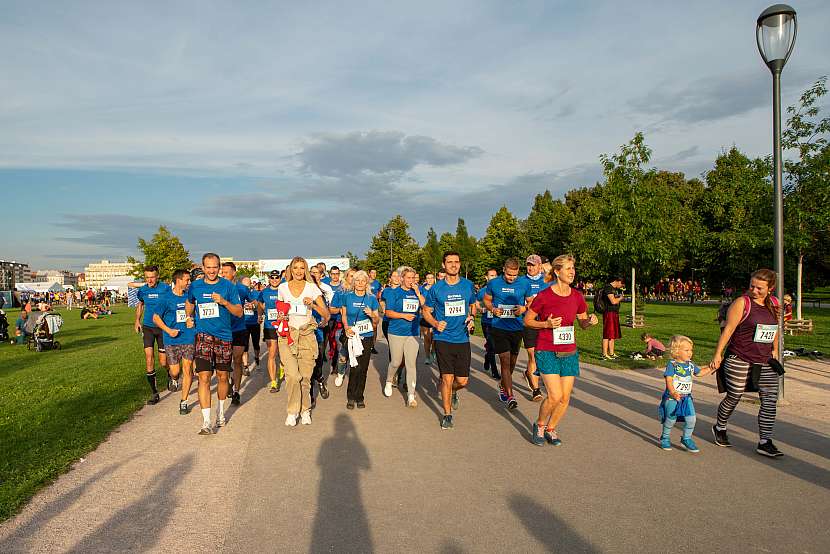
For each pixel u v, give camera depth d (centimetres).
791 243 1639
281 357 720
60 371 1242
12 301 5978
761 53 820
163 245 4769
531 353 847
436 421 737
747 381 581
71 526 420
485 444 625
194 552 378
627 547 379
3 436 668
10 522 428
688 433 596
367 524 419
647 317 2738
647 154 2039
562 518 425
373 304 845
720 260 3562
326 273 1314
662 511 437
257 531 409
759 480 504
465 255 7288
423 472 532
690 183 5453
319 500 466
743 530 403
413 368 824
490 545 383
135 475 532
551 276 875
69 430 690
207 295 691
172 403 871
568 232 4769
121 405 836
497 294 836
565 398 612
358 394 824
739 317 580
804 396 856
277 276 996
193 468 551
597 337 1816
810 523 414
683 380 590
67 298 5816
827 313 2905
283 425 720
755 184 1762
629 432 671
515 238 5306
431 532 404
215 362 702
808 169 1566
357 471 537
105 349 1722
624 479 509
